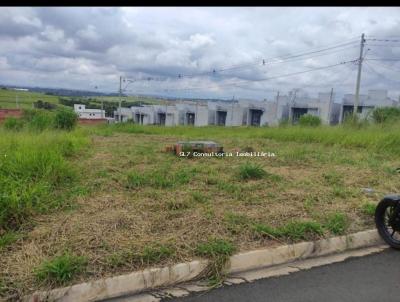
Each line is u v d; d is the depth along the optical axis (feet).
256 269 10.62
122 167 22.06
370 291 9.48
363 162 25.32
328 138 37.99
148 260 10.05
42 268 9.18
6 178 14.53
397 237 12.67
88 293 8.89
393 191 17.81
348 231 12.69
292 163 25.03
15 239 10.78
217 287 9.59
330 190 17.44
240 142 40.50
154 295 9.20
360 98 140.15
